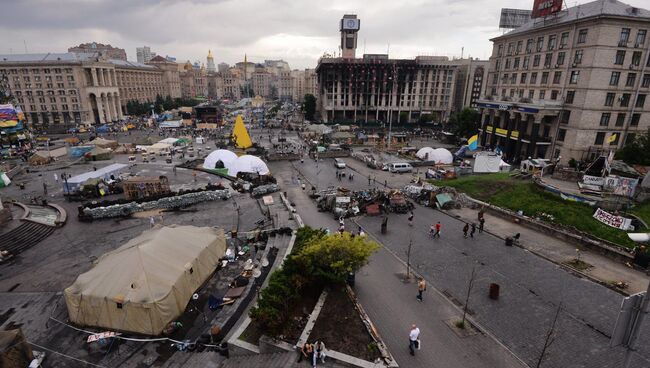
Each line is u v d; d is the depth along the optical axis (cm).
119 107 15212
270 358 1712
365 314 2025
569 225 3344
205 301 2300
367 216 4019
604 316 2134
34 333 1998
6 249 3095
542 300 2306
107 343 1903
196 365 1738
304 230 2917
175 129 11938
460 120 9694
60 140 10094
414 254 3017
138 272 2106
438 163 6681
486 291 2422
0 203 3575
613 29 5462
